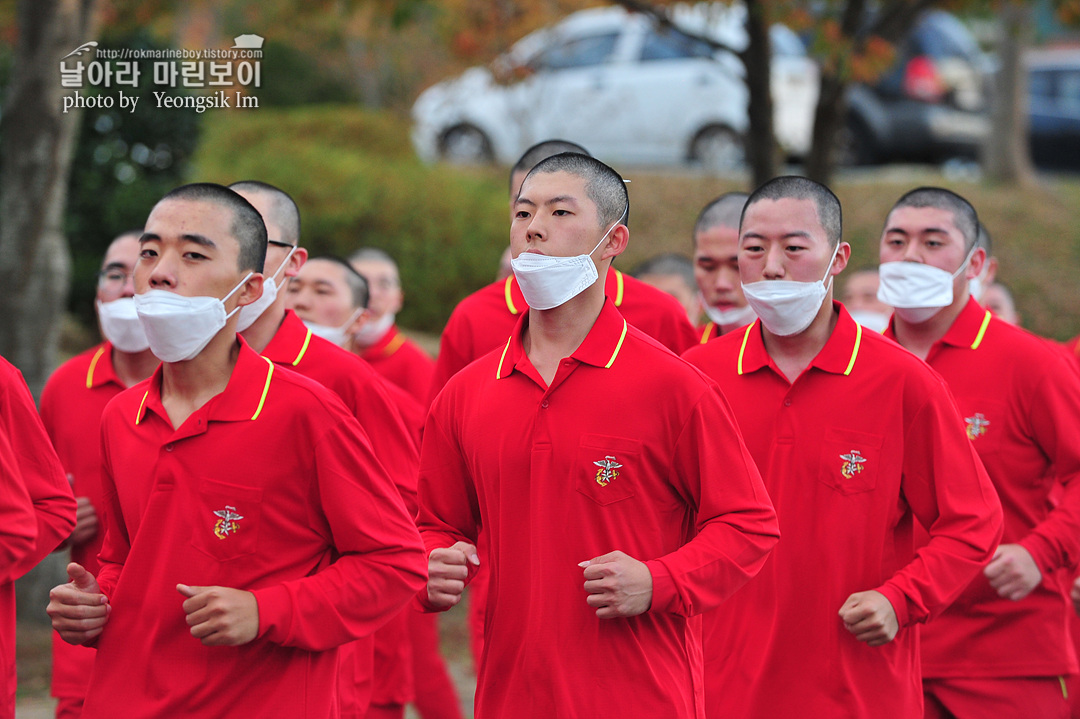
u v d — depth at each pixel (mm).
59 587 7297
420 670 13500
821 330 9172
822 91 20250
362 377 10156
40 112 17406
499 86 25516
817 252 8820
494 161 37156
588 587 7012
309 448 7344
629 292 11602
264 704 7207
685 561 7246
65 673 10195
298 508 7406
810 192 8898
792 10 18719
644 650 7449
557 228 7418
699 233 11711
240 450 7273
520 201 7602
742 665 8977
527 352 7875
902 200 11047
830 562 8820
